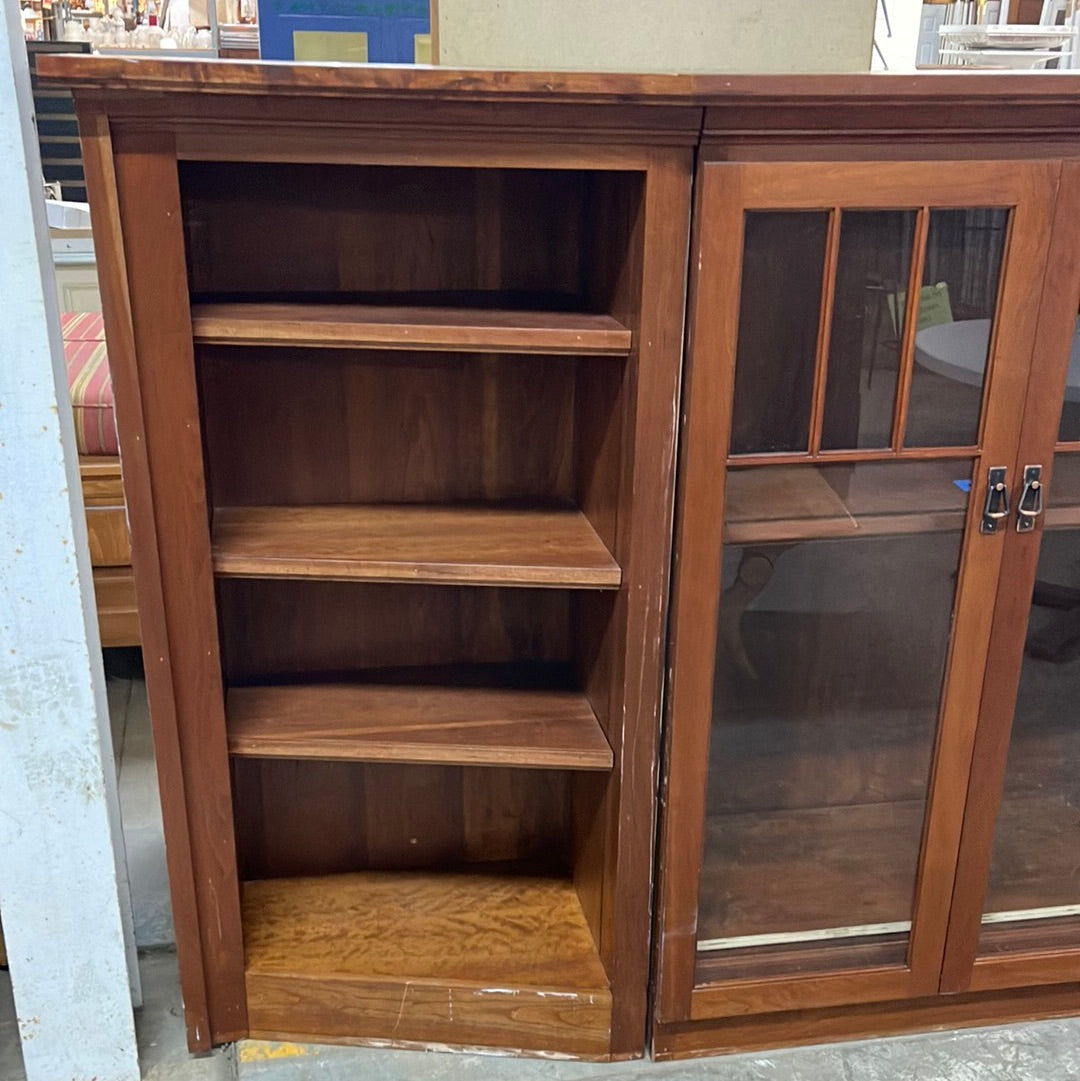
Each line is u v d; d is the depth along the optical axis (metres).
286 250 1.41
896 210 1.18
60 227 2.85
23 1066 1.46
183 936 1.42
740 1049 1.51
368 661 1.62
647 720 1.33
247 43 3.31
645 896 1.41
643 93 1.09
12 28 1.11
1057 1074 1.47
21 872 1.33
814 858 1.46
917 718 1.41
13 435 1.19
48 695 1.27
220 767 1.35
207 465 1.40
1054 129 1.17
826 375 1.23
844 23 1.27
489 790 1.71
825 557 1.33
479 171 1.42
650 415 1.22
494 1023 1.48
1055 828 1.54
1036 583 1.40
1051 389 1.26
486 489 1.56
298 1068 1.46
